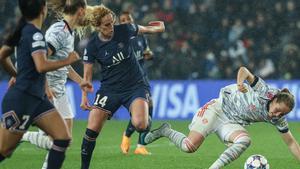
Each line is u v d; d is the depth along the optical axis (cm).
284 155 3231
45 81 1927
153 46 5753
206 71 5697
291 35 5900
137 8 6100
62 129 1905
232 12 6116
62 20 2231
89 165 2605
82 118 5325
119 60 2431
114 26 2438
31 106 1867
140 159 3042
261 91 2256
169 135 2502
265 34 5916
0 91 5341
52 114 1898
